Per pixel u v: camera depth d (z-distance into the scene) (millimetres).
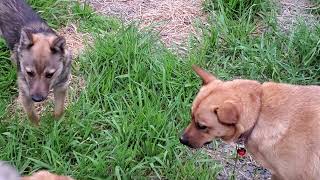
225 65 1855
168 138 1619
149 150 1602
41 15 1967
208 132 1357
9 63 1828
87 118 1662
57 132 1599
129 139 1614
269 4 2055
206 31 1956
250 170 1621
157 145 1605
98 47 1838
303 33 1923
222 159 1636
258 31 1997
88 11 2006
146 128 1635
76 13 2000
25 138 1634
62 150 1596
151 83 1761
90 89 1739
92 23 1988
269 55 1854
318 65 1869
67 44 1923
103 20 1985
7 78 1771
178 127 1659
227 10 2014
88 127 1634
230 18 2014
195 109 1365
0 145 1596
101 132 1644
